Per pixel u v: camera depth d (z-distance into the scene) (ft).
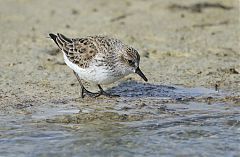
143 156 36.86
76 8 81.15
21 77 52.85
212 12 75.87
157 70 55.11
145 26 70.74
